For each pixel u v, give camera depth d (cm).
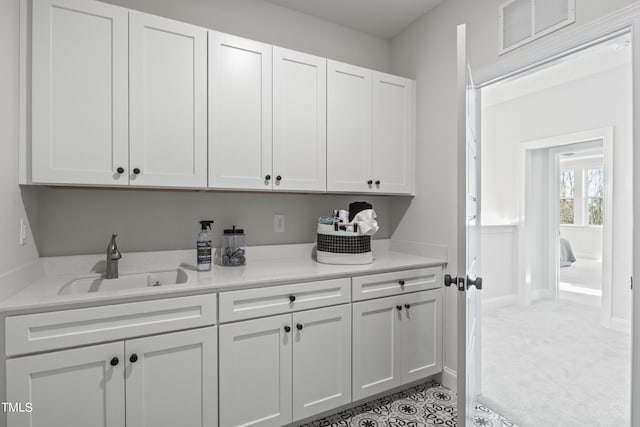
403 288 204
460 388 136
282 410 166
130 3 186
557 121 362
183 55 167
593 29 146
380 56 268
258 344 161
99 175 150
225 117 177
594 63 309
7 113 128
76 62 146
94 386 129
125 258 184
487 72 193
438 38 227
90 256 177
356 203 216
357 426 178
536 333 315
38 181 139
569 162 538
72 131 145
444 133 222
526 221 400
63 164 144
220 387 151
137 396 135
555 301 416
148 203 192
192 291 146
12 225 133
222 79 176
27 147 140
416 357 209
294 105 196
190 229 202
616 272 319
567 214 542
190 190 193
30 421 120
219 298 152
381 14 237
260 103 186
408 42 252
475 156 200
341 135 212
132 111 156
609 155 322
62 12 143
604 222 328
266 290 162
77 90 146
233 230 200
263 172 187
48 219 169
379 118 227
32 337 120
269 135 188
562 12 157
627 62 307
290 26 230
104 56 151
